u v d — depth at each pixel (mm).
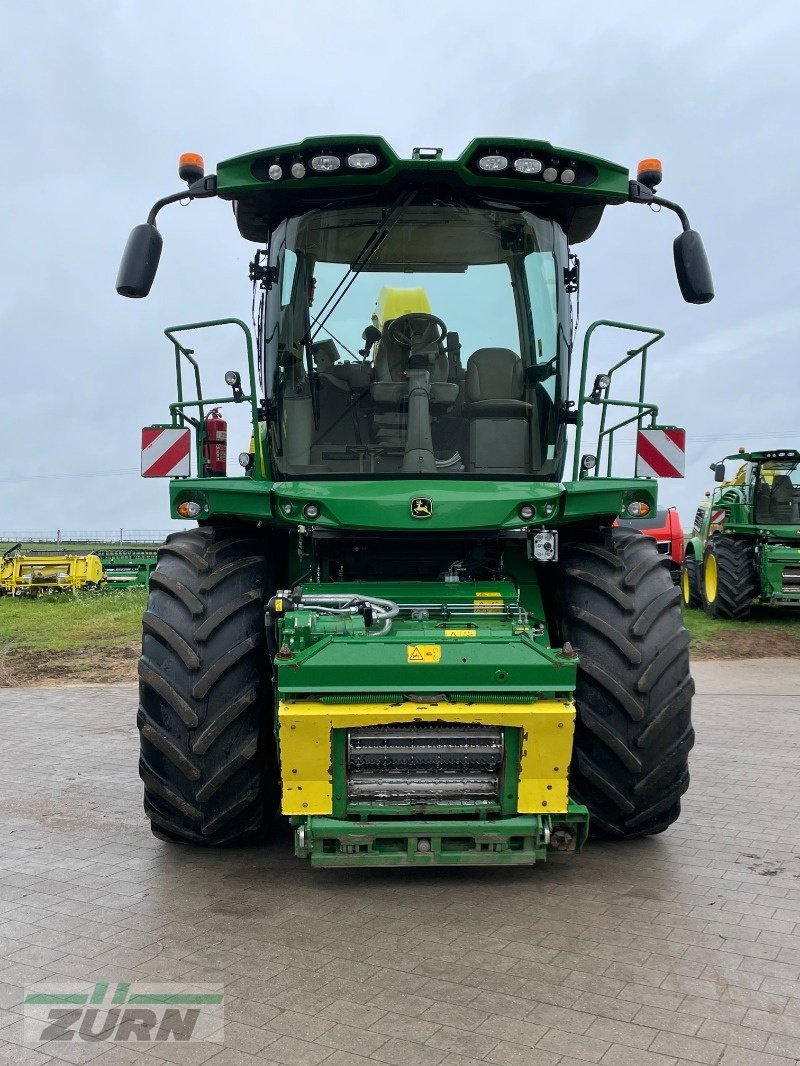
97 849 4941
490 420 5062
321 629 4012
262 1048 2986
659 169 4969
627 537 4977
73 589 20688
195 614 4430
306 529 4598
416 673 3832
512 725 3893
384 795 3963
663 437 5105
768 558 15250
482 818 3979
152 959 3613
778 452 15562
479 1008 3225
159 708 4402
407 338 5027
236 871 4590
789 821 5402
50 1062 2941
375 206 4949
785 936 3824
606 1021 3146
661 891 4309
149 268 4883
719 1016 3184
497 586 4641
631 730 4340
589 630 4430
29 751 7266
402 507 4395
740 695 9703
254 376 4957
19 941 3797
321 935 3818
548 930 3865
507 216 5008
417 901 4188
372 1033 3066
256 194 4926
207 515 4547
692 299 5070
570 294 5180
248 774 4402
